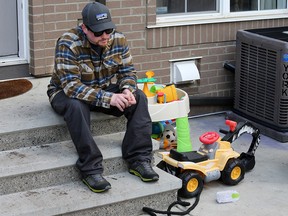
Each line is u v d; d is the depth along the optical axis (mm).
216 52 5414
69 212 3502
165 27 5137
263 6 5652
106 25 3582
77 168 3752
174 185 3799
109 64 3783
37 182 3678
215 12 5430
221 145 4113
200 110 5492
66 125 3945
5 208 3434
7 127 3811
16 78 4773
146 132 3803
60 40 3695
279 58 4836
